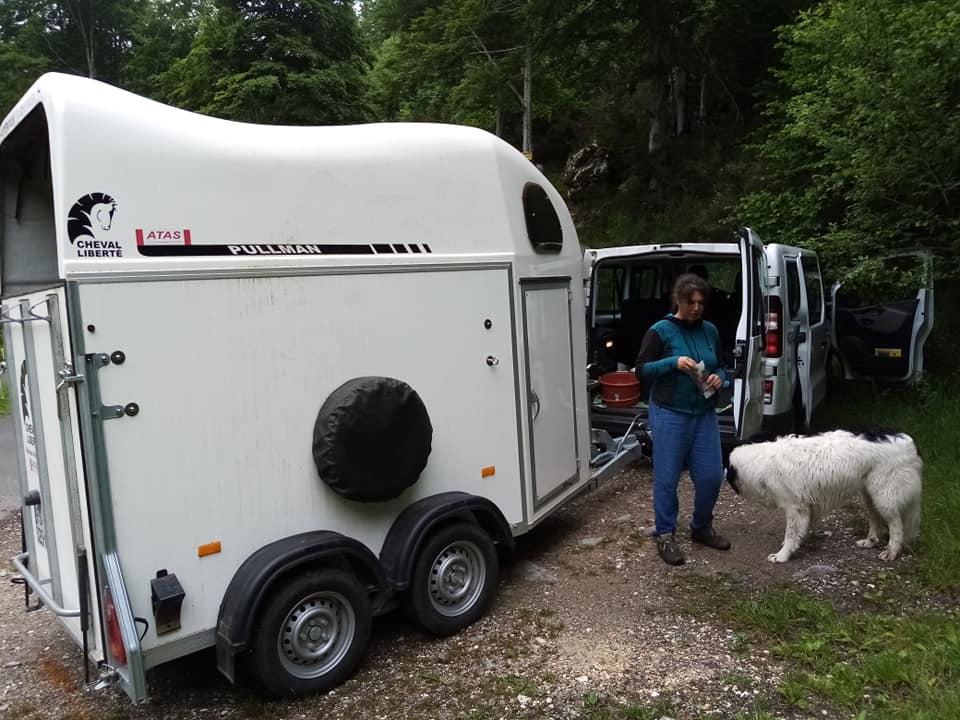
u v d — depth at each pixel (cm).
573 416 502
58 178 268
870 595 392
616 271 760
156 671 356
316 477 337
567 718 301
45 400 316
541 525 541
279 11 1941
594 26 1572
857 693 302
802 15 1084
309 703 318
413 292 374
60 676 360
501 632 379
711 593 412
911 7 733
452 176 399
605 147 1912
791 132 995
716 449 460
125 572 280
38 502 346
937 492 509
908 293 767
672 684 322
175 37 2691
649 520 539
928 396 738
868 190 773
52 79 283
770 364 589
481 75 1681
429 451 363
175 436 293
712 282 730
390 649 366
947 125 700
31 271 359
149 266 284
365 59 2144
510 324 425
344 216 349
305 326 332
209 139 311
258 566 306
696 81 1945
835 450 427
